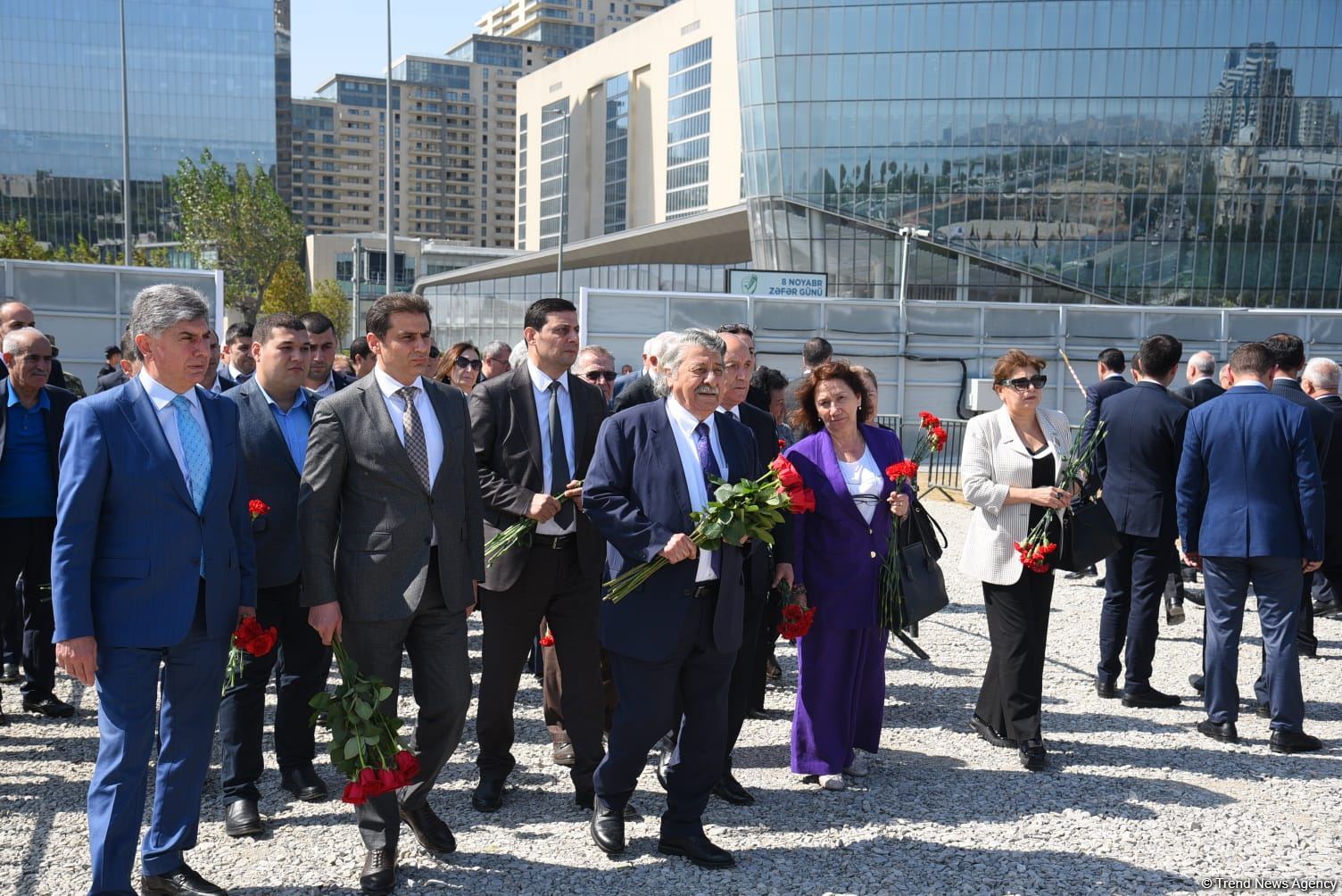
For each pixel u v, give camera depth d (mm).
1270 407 5293
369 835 3746
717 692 3998
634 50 105062
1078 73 51875
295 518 4539
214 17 104375
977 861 4016
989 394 21047
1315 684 6422
